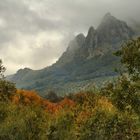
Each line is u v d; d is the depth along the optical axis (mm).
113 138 23172
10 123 45688
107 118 24219
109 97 18859
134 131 21297
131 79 18500
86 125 32719
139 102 18203
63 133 44438
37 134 46469
